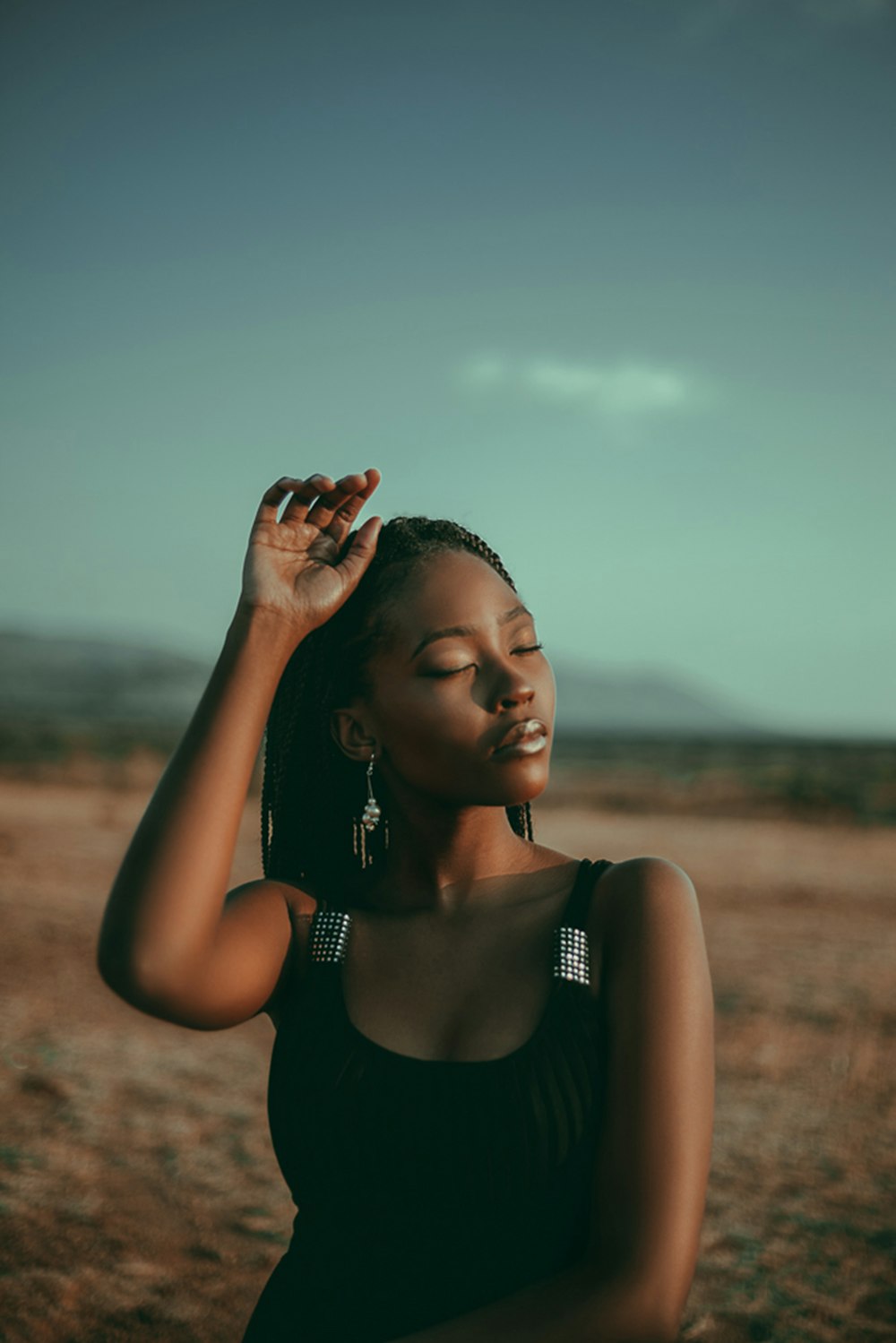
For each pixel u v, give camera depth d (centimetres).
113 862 1452
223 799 126
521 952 129
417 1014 128
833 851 1945
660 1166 114
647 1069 118
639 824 2458
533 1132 118
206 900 122
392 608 139
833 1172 504
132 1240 418
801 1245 430
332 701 150
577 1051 121
